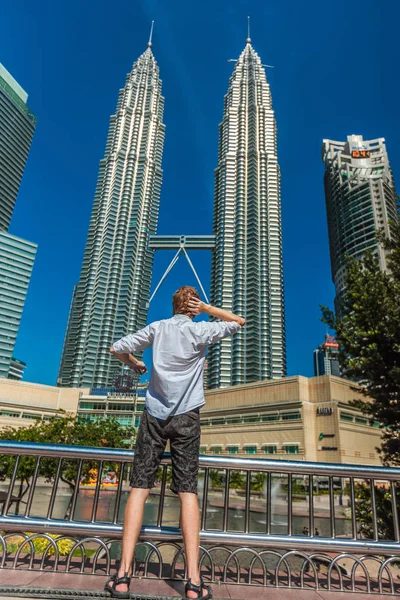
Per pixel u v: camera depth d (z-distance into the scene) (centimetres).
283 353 12250
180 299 275
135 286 13750
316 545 263
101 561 284
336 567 266
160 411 233
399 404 1047
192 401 237
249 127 15250
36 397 8306
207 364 12669
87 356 12150
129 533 216
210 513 2506
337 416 5369
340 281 14850
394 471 283
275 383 6169
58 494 3331
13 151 17862
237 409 6681
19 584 225
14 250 15800
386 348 1051
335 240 15712
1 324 14788
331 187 16575
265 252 13325
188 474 223
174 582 248
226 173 14800
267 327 12300
